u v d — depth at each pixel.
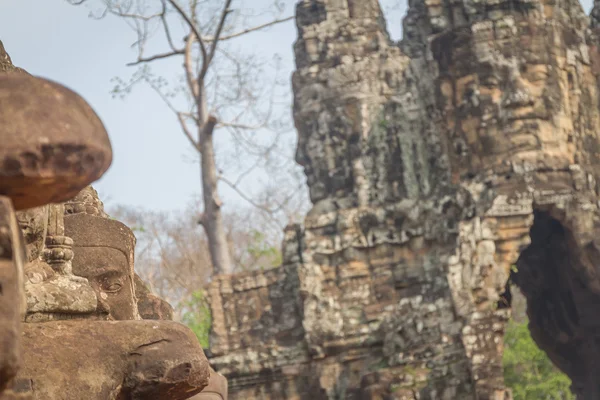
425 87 31.47
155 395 4.11
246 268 47.59
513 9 30.28
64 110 3.24
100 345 4.08
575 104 30.58
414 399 27.31
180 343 4.21
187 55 36.38
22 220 4.57
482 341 27.30
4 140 3.14
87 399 3.95
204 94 35.59
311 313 30.06
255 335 31.12
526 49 30.02
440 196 30.33
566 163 29.59
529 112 29.66
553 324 32.09
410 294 29.95
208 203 35.00
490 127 29.72
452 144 30.38
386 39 33.31
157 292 44.16
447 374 27.55
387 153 31.44
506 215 28.66
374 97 31.88
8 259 2.99
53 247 5.01
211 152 35.28
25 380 3.81
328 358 29.80
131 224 45.66
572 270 30.66
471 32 30.28
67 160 3.22
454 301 28.11
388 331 29.14
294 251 31.41
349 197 31.61
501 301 31.50
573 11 31.44
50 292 4.73
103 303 5.21
